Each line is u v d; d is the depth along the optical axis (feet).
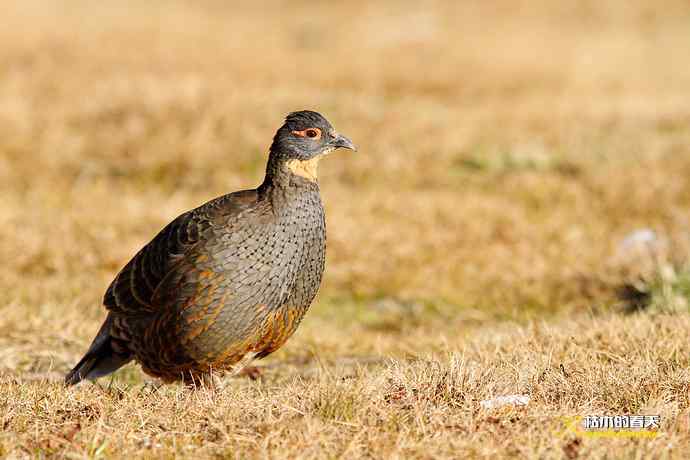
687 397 22.79
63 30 102.73
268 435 20.45
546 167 64.03
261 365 32.86
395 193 56.85
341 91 87.10
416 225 50.75
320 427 20.85
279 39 116.47
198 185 59.11
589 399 23.00
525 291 42.73
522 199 56.85
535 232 49.98
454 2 146.51
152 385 27.96
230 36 112.57
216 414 21.94
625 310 38.68
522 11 141.28
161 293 25.75
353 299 42.75
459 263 46.16
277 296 25.77
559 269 44.86
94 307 38.40
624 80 100.99
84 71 85.51
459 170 63.21
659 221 51.65
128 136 63.87
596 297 41.16
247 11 142.00
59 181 58.13
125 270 27.27
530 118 77.20
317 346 34.83
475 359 27.96
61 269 43.45
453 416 21.74
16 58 88.84
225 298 25.26
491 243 48.83
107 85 74.69
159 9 133.08
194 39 106.93
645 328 29.17
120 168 60.90
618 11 140.77
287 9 145.07
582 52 114.21
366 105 75.82
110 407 22.95
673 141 67.00
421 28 128.47
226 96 71.51
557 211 54.24
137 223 49.78
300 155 25.99
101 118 67.36
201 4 144.36
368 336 36.91
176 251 25.61
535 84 96.78
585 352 27.40
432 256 46.85
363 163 62.13
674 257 42.04
